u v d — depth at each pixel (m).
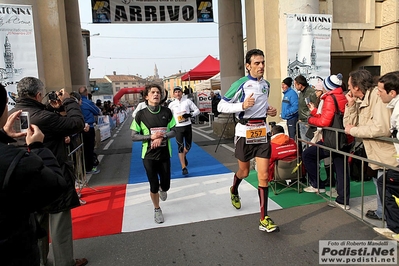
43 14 6.27
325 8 7.53
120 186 5.46
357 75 3.46
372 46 7.93
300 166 4.69
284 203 4.23
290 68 6.41
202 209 4.17
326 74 6.64
